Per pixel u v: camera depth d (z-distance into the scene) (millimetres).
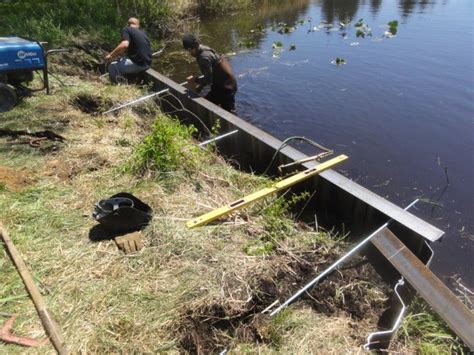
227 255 3031
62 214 3355
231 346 2455
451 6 12836
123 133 4863
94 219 3250
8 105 5109
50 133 4523
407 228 3133
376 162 5133
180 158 4062
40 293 2639
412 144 5484
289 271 3012
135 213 3164
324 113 6438
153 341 2406
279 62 8750
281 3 15523
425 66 7980
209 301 2652
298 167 4090
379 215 3355
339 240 3426
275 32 11234
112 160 4156
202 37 11047
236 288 2768
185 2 12820
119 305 2600
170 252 3008
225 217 3441
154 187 3732
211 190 3832
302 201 4070
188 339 2465
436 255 3609
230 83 6223
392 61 8344
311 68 8273
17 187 3641
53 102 5457
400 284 2793
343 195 3656
